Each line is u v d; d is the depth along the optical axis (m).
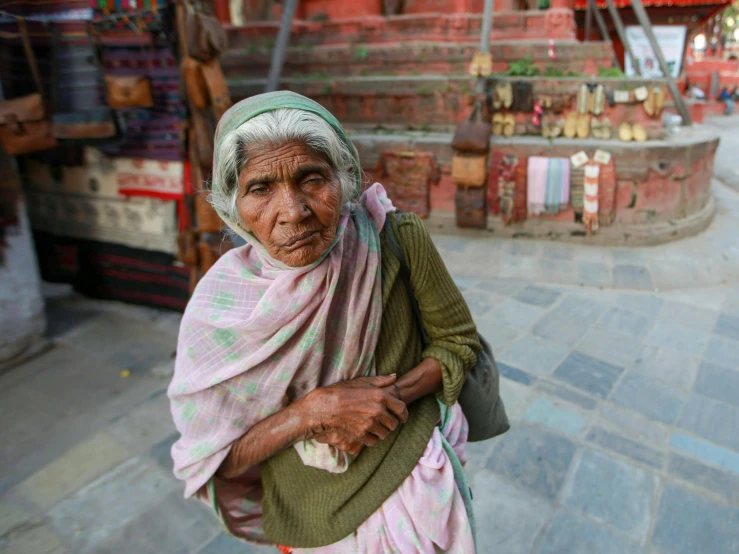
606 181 5.15
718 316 4.03
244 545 2.16
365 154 5.83
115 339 3.55
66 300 4.05
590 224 5.31
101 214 3.73
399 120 6.24
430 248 1.05
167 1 2.84
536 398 3.06
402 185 5.81
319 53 6.89
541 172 5.24
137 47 2.98
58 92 3.02
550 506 2.32
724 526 2.23
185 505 2.34
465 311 1.11
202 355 1.01
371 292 0.98
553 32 6.51
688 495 2.38
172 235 3.50
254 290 0.99
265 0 7.67
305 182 0.86
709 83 16.33
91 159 3.55
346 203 0.97
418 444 1.04
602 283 4.62
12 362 3.31
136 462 2.56
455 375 1.06
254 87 6.63
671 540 2.16
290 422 0.98
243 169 0.85
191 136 3.10
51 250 4.09
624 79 5.29
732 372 3.31
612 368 3.37
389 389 0.99
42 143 2.98
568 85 5.37
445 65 6.54
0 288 3.17
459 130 5.29
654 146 5.02
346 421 0.96
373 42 6.96
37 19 2.94
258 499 1.28
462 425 1.16
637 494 2.39
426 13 7.14
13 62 3.02
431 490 1.01
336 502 1.04
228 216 0.94
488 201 5.55
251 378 0.98
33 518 2.26
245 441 1.03
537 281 4.71
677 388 3.16
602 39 12.06
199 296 1.03
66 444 2.68
